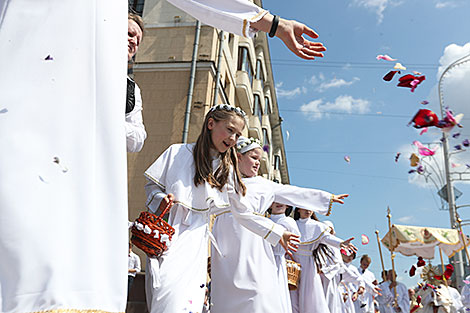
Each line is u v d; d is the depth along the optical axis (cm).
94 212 104
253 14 163
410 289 1127
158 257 227
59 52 114
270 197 354
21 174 96
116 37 126
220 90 1470
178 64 1360
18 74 108
